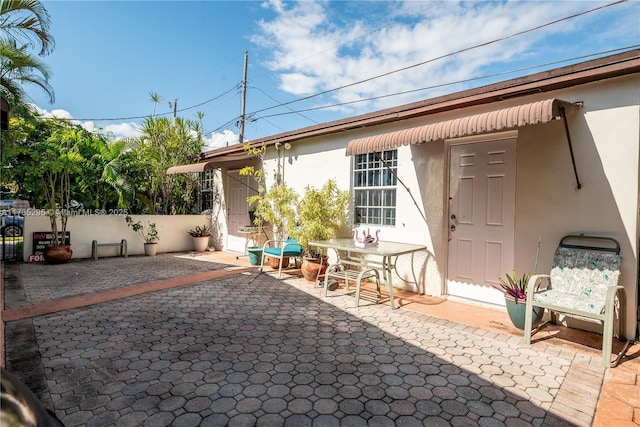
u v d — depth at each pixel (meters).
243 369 3.02
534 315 3.75
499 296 4.83
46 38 6.92
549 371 3.00
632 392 2.67
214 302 5.05
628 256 3.62
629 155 3.61
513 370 3.02
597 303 3.30
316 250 6.71
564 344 3.57
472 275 5.12
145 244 9.45
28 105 8.05
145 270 7.36
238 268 7.63
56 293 5.48
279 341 3.63
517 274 4.40
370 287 5.98
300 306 4.86
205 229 10.74
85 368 3.01
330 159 6.92
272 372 2.97
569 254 3.83
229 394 2.63
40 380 2.80
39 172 7.81
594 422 2.31
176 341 3.61
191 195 11.60
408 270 5.69
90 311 4.59
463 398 2.59
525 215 4.34
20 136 8.60
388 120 5.76
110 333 3.82
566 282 3.74
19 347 3.43
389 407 2.47
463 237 5.21
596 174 3.82
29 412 1.17
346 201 6.59
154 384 2.76
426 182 5.46
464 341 3.65
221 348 3.45
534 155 4.27
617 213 3.69
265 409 2.44
